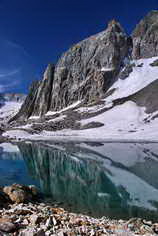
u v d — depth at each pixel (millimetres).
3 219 9812
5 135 109312
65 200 18953
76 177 28531
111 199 19562
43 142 80562
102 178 27828
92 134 103562
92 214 15711
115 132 101375
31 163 38344
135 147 60844
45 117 194500
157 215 15961
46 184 24578
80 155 47594
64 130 123000
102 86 187500
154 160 40219
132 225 11680
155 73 180375
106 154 48344
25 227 9094
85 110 160125
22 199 16359
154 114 115125
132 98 147875
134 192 21875
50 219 10195
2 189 17766
